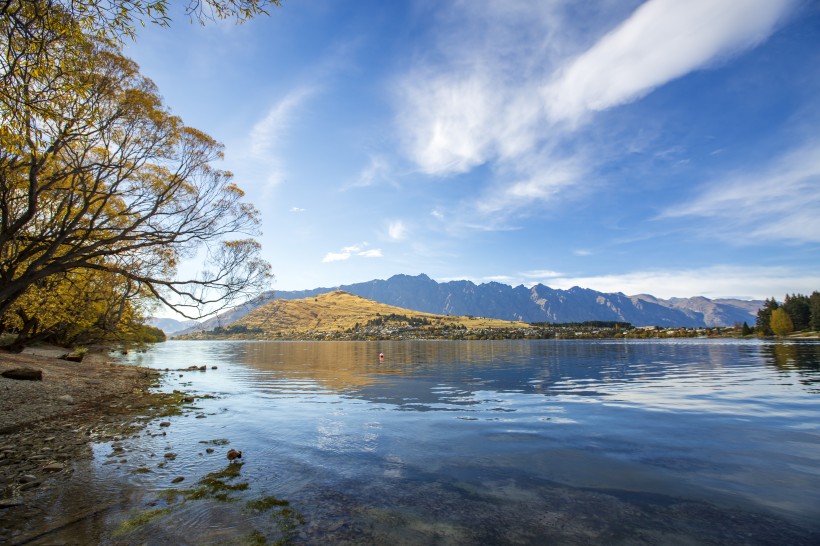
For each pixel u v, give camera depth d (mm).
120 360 60438
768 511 8547
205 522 8016
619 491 9758
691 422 17172
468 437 15016
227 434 15539
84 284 31547
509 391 27906
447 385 31938
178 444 14023
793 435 14781
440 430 16156
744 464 11648
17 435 14828
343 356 83688
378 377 39031
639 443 13992
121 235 19516
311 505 8930
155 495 9398
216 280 23859
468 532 7676
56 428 16109
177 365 56250
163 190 22359
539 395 25797
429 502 9133
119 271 19766
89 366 39844
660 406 21141
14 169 16188
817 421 17031
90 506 8719
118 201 23609
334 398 25250
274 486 10070
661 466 11547
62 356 44094
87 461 11883
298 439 14812
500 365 53062
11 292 16297
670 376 36500
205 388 30672
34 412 18609
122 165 19172
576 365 51250
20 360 32438
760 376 35094
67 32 11211
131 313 43812
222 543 7191
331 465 11781
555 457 12484
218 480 10438
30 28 10836
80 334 57656
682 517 8297
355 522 8086
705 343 133125
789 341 124625
